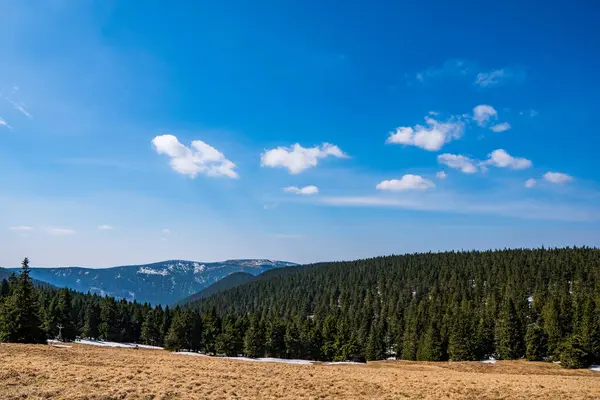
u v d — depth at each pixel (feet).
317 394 82.43
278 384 92.68
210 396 73.00
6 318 202.80
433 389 94.73
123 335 377.09
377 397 81.66
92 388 70.69
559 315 280.10
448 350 296.10
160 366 117.80
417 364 260.62
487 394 88.17
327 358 312.91
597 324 257.14
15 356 107.55
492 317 330.95
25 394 62.75
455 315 329.11
